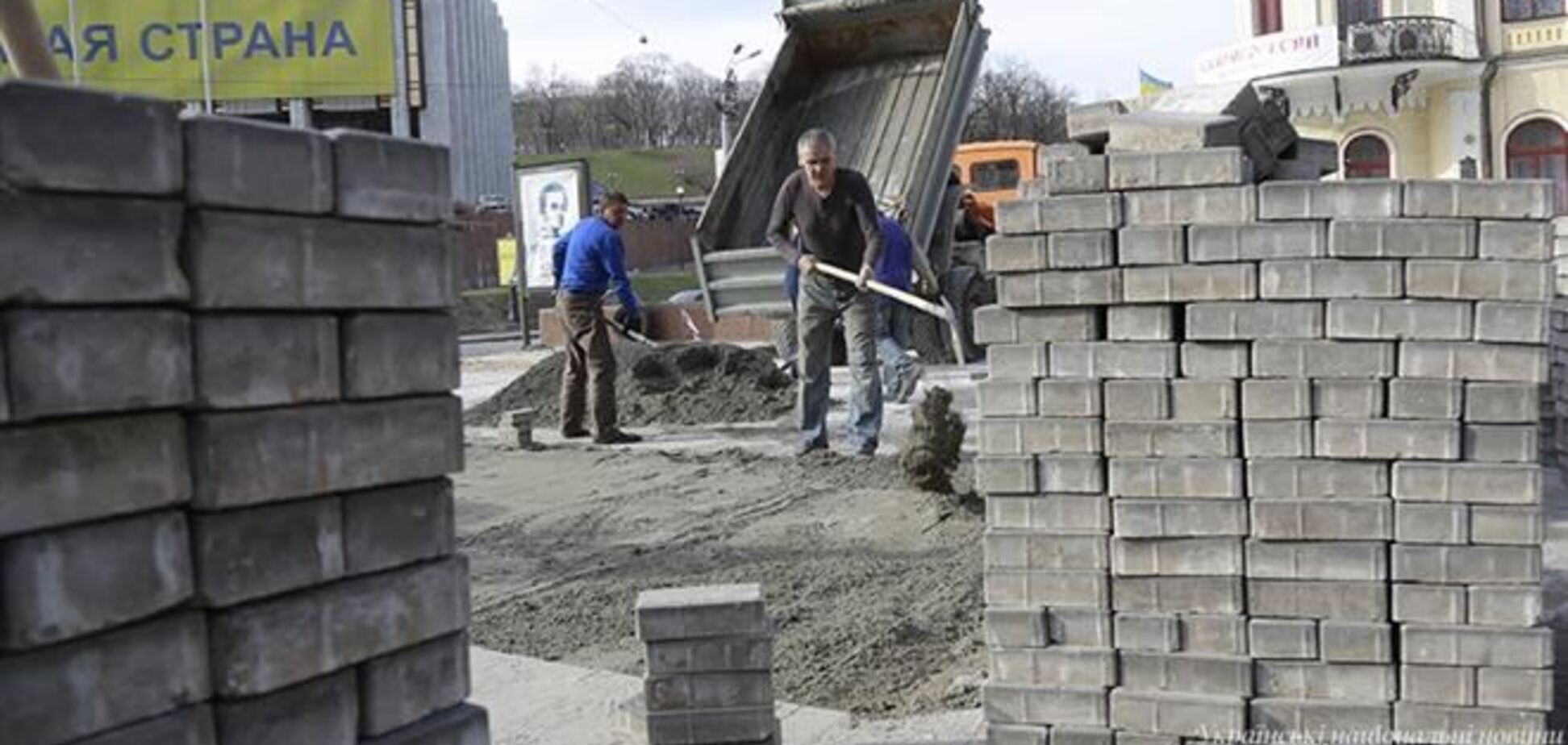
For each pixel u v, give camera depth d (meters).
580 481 8.53
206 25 27.08
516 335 32.50
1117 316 3.40
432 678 2.42
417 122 30.50
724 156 15.72
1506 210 3.15
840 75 12.96
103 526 1.90
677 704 3.52
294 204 2.15
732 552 6.30
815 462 8.54
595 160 91.81
